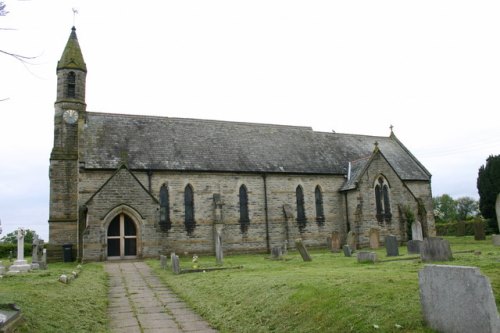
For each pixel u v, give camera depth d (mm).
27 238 58969
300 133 46500
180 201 35344
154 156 35719
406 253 27078
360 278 13078
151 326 12430
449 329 8016
